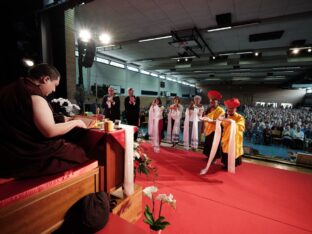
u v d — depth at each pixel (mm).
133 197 1776
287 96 23812
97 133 1547
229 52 9812
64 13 4020
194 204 2176
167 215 1955
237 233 1735
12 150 1090
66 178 1216
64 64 4109
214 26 6426
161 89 19469
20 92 1105
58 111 2863
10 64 3559
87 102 7289
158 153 4023
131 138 1714
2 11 3418
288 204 2213
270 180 2816
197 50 9422
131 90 4176
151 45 8945
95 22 6102
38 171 1138
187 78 23000
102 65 11156
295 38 7430
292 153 4645
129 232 1244
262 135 8992
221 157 3293
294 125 8555
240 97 26422
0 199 906
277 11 5199
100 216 1226
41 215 1084
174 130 4551
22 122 1097
